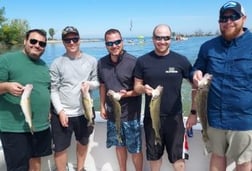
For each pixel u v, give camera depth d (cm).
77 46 395
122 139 406
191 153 417
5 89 329
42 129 368
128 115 397
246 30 326
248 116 323
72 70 394
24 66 348
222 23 321
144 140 425
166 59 364
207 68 342
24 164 359
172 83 364
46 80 369
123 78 393
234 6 314
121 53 396
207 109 340
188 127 375
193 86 359
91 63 405
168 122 373
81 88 393
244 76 317
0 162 410
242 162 335
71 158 469
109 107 404
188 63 368
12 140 347
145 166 431
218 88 329
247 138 326
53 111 398
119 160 423
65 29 392
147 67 368
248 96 320
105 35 392
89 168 466
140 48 2678
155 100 348
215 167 358
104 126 453
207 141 354
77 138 423
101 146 458
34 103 355
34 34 349
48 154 386
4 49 5172
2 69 337
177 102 371
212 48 336
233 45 323
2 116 346
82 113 407
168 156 388
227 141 340
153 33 366
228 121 329
